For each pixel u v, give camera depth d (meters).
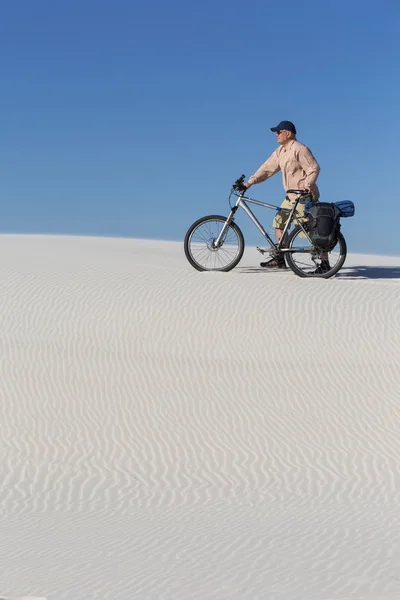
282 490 7.27
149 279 13.55
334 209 13.35
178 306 12.39
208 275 13.77
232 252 14.57
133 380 9.98
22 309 12.25
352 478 7.57
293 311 12.27
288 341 11.33
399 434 8.69
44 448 8.20
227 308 12.34
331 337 11.48
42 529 6.10
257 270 14.30
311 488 7.32
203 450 8.23
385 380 10.16
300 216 13.52
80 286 13.20
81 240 21.42
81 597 4.42
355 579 4.77
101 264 14.84
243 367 10.45
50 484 7.38
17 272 14.02
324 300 12.66
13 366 10.27
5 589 4.58
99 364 10.41
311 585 4.65
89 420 8.89
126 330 11.59
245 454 8.15
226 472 7.72
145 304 12.46
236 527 6.11
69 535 5.91
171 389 9.77
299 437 8.59
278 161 13.61
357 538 5.77
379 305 12.52
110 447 8.27
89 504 6.86
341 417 9.12
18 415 8.98
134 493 7.17
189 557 5.28
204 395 9.62
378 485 7.39
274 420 9.02
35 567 5.04
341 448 8.32
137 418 8.98
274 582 4.70
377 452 8.23
